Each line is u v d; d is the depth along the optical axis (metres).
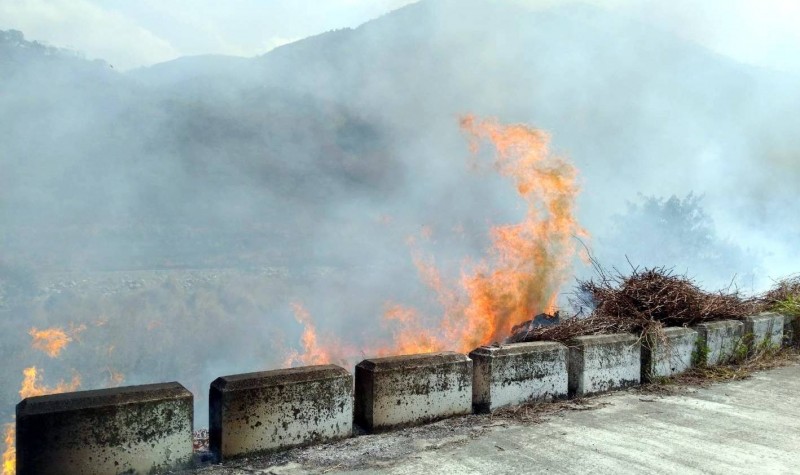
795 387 5.92
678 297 6.71
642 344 6.05
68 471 3.21
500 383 4.92
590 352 5.49
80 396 3.34
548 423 4.65
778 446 4.18
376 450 4.00
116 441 3.35
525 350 5.10
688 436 4.38
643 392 5.67
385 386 4.35
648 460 3.88
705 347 6.55
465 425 4.56
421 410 4.54
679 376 6.25
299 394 3.99
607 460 3.87
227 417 3.72
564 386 5.38
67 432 3.21
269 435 3.87
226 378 3.84
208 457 3.77
